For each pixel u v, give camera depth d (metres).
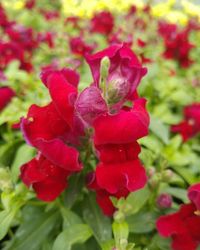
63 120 0.13
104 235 0.16
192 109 0.26
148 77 0.27
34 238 0.16
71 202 0.15
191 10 0.68
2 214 0.15
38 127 0.13
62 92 0.13
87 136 0.14
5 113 0.22
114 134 0.12
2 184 0.16
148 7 0.60
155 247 0.16
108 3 0.66
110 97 0.13
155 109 0.27
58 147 0.13
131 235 0.17
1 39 0.37
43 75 0.14
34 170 0.14
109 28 0.42
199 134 0.27
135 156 0.13
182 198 0.18
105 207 0.15
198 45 0.48
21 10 0.64
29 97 0.25
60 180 0.14
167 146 0.22
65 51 0.37
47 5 0.76
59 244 0.15
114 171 0.13
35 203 0.17
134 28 0.48
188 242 0.14
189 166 0.23
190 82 0.35
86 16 0.63
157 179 0.17
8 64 0.29
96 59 0.14
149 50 0.38
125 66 0.14
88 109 0.12
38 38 0.38
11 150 0.21
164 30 0.43
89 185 0.15
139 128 0.12
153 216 0.17
